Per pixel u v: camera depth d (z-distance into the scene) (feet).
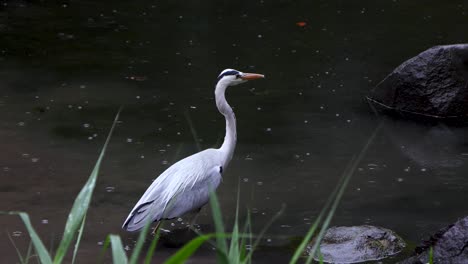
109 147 40.47
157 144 41.22
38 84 49.85
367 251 29.60
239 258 15.31
